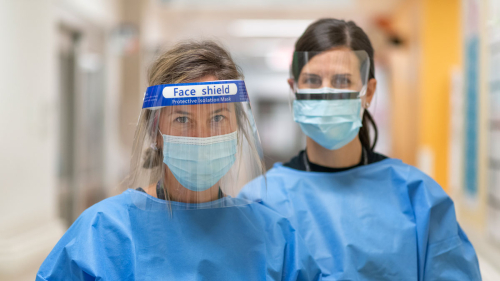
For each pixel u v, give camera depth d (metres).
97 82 5.04
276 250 1.01
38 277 0.91
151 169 0.97
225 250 0.97
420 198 1.20
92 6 4.57
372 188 1.26
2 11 2.95
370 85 1.31
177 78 0.93
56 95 3.93
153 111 0.94
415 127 5.41
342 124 1.22
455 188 4.47
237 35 7.41
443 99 5.13
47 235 3.32
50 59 3.56
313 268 1.05
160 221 0.96
